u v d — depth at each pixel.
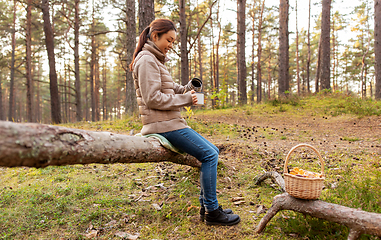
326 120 7.24
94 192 2.77
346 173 3.11
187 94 2.04
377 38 11.02
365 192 2.33
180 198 2.63
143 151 1.95
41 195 2.67
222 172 3.20
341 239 1.72
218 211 2.08
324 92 11.54
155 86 1.91
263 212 2.29
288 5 14.93
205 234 1.98
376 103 8.22
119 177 3.29
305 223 1.94
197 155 2.07
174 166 3.65
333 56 32.59
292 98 10.50
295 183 1.86
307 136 5.70
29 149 1.22
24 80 32.34
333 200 2.20
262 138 5.52
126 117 8.04
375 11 11.05
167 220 2.24
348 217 1.64
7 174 3.49
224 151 4.14
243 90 12.80
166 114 2.05
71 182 3.06
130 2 9.10
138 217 2.29
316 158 3.90
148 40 2.08
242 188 2.89
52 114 12.75
